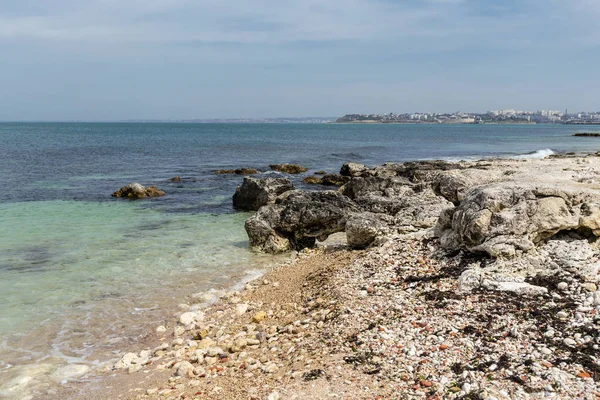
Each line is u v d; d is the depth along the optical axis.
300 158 63.28
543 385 7.12
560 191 12.55
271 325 11.60
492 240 12.20
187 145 89.19
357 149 80.38
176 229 22.86
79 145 84.31
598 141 103.88
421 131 190.88
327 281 13.61
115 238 20.72
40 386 9.24
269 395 7.73
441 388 7.38
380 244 16.25
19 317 12.41
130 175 43.59
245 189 28.52
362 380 7.93
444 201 19.59
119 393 8.95
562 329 8.75
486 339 8.70
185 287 14.93
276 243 19.19
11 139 102.12
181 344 11.09
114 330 11.85
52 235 20.86
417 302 10.82
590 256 11.55
